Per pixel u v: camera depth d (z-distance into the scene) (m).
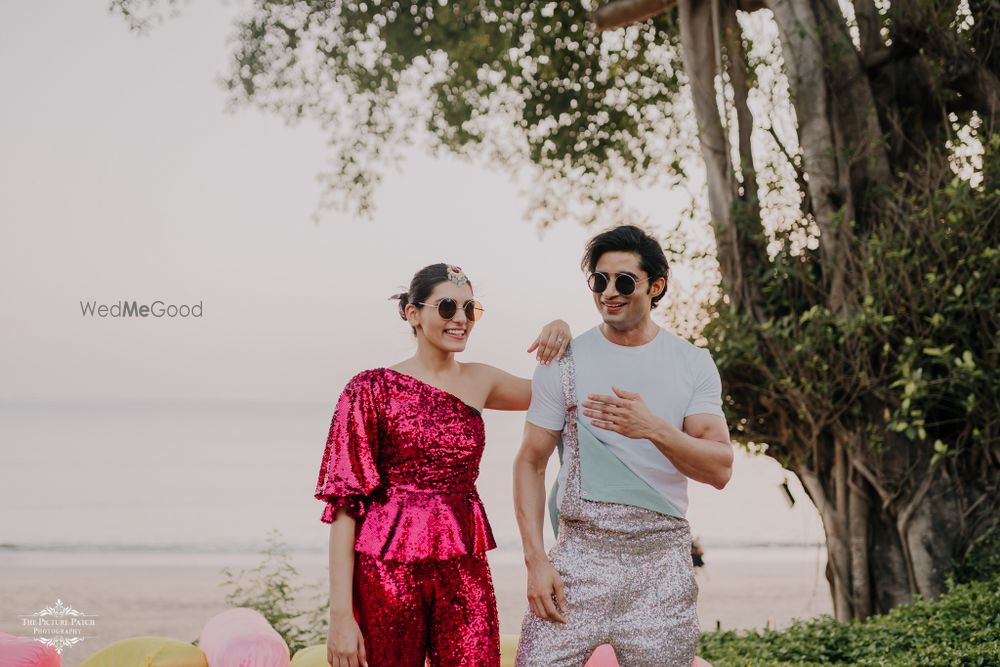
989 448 7.66
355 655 2.87
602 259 3.08
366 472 2.93
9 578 15.77
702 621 12.48
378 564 2.90
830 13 8.38
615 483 3.05
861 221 8.20
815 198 8.27
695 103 9.00
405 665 2.92
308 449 43.56
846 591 8.06
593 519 3.05
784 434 8.38
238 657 3.64
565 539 3.13
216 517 26.03
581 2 12.16
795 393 7.93
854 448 7.98
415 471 2.97
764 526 22.70
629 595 3.04
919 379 7.25
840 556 8.11
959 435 7.79
